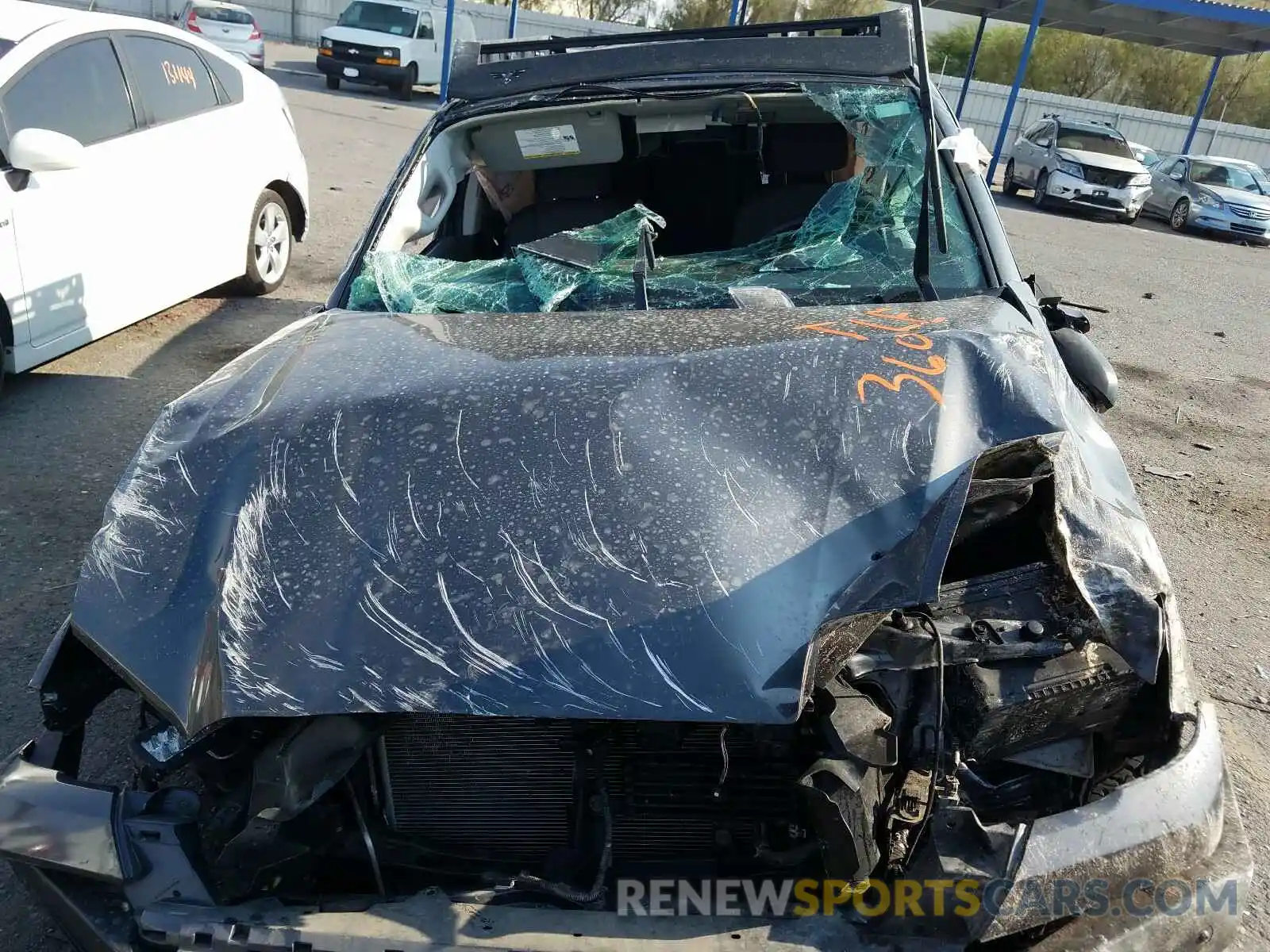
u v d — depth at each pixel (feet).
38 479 14.48
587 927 5.33
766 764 5.84
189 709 5.63
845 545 5.83
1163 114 92.53
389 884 6.12
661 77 10.87
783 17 88.17
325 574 5.97
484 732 6.04
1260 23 52.21
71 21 17.75
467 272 10.00
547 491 6.16
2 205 15.46
